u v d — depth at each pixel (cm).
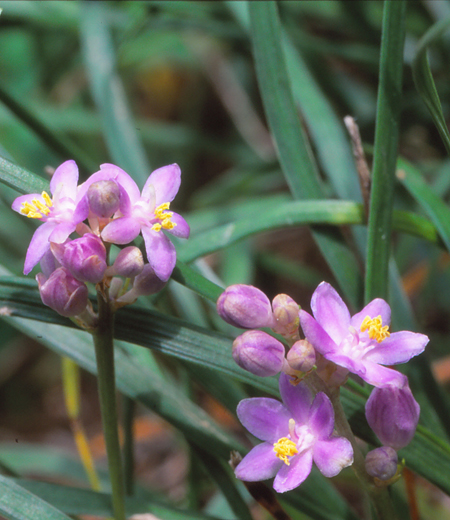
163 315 17
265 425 16
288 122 19
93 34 25
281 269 29
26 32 31
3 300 16
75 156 20
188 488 19
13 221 30
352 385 17
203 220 27
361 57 26
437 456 17
